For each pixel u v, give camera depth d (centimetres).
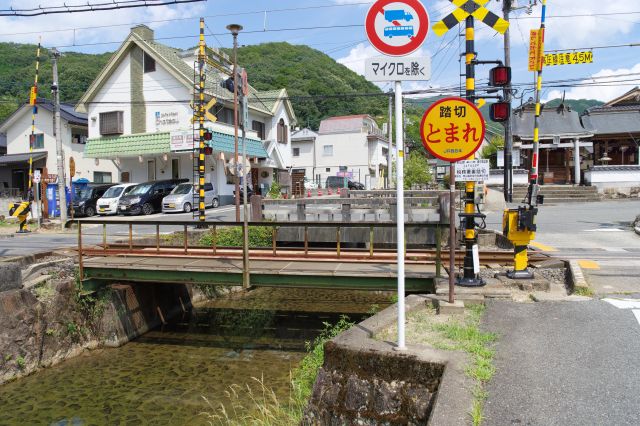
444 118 518
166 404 704
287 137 3562
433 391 386
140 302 1044
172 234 1391
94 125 2839
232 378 793
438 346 441
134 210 2281
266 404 679
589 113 2745
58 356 856
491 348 451
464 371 382
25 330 801
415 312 575
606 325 513
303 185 3666
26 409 688
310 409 441
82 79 3347
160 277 917
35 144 3203
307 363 665
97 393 739
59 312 870
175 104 2638
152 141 2602
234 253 988
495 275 742
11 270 812
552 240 1193
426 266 883
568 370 400
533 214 701
